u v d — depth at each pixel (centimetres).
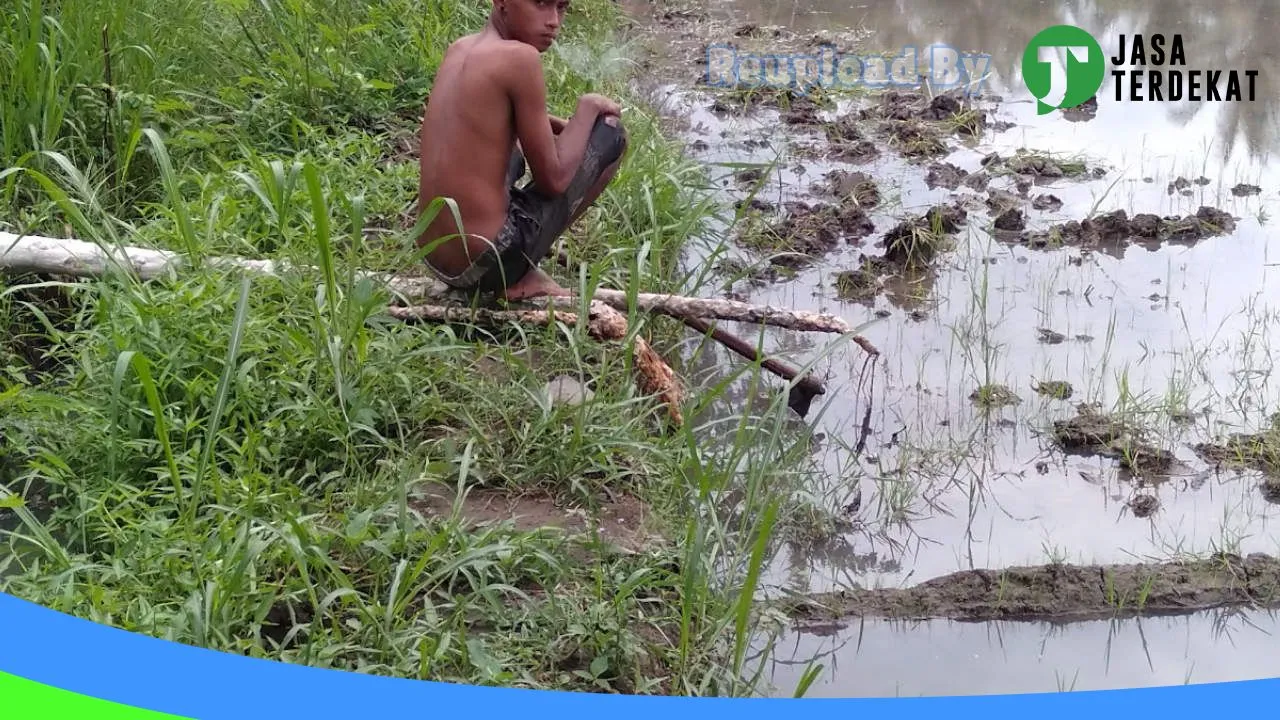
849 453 529
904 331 621
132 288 490
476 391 486
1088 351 603
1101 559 470
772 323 538
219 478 417
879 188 763
